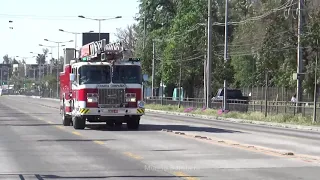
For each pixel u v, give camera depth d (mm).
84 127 56750
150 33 166875
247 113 89312
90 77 53750
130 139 44406
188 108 111312
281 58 110250
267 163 30281
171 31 153875
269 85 131500
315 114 72812
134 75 54562
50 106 136125
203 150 36344
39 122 68688
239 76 141875
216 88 129000
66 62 66125
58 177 25641
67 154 34250
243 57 142125
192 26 145125
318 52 74562
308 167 28859
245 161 31047
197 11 148875
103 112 53656
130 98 54219
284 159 32031
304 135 54375
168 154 34188
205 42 122750
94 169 28016
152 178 25312
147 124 67062
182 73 136000
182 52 135375
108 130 54875
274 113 84375
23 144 40500
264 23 121562
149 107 132875
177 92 155375
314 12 75625
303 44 76375
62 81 66562
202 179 25016
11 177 25688
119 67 54219
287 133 57031
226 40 102562
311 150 38438
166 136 47406
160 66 150625
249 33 136000
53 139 44531
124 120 55438
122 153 34719
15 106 136125
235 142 42844
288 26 108500
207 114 97125
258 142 44062
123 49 54625
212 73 108062
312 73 82125
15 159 31953
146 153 34719
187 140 43500
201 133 52250
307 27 76938
